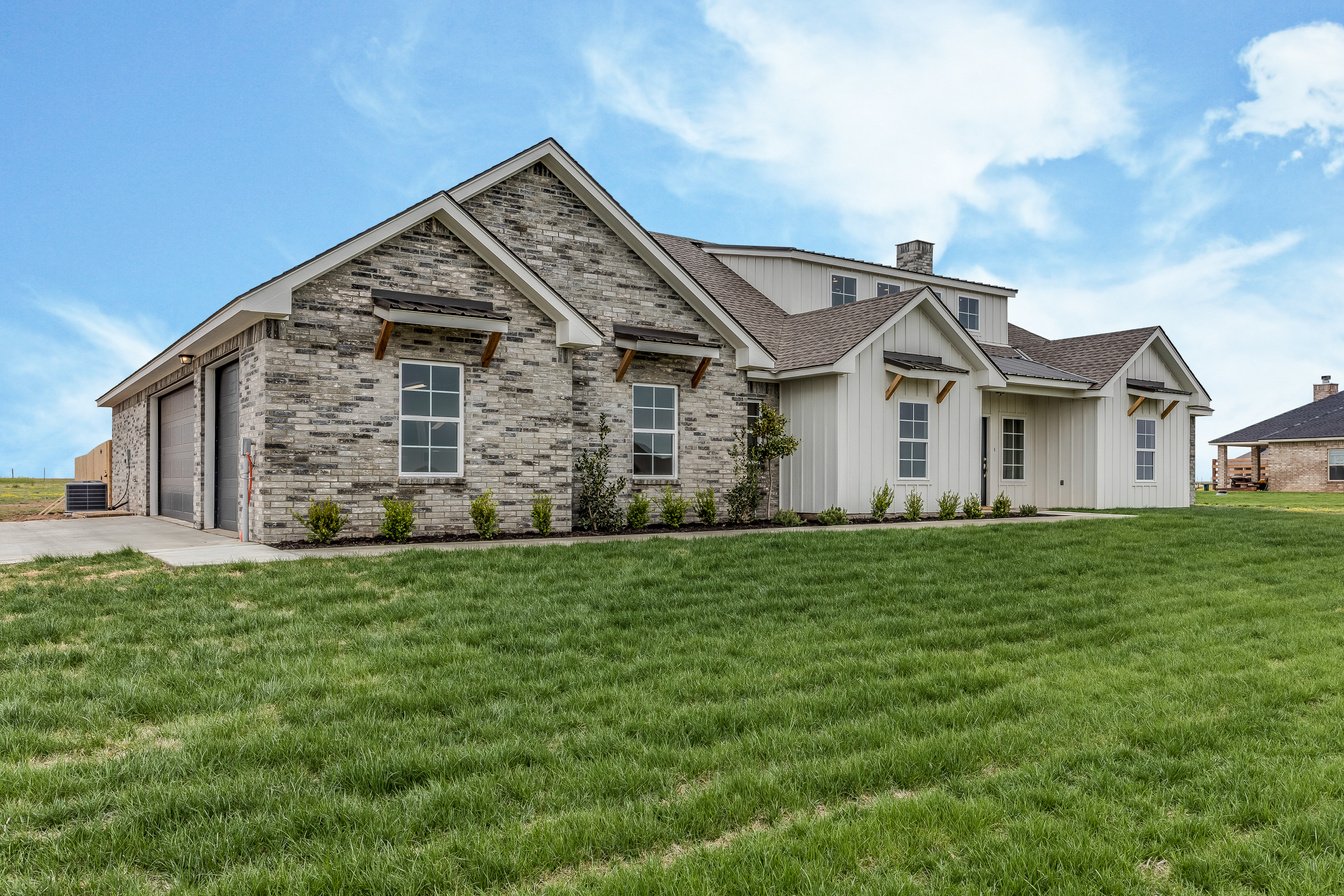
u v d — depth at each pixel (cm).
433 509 1286
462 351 1316
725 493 1656
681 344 1546
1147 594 880
